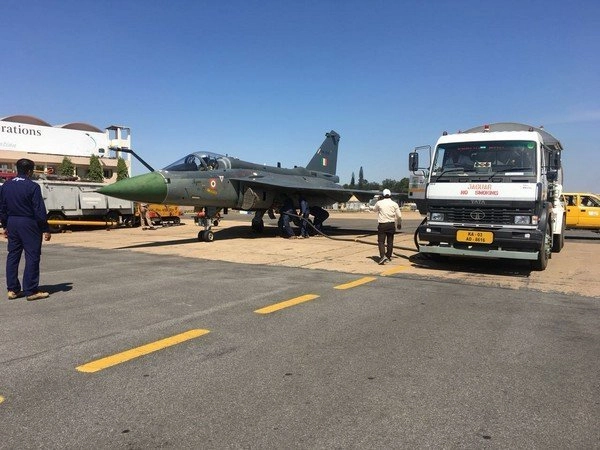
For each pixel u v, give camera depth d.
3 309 6.15
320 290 7.52
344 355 4.38
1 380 3.75
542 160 9.05
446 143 9.49
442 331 5.19
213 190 15.66
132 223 23.53
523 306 6.46
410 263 10.70
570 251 13.24
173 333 5.05
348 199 21.36
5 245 15.58
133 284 8.00
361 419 3.12
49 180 20.94
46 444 2.79
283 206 17.53
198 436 2.88
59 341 4.76
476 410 3.26
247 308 6.23
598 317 5.86
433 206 9.25
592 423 3.08
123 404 3.32
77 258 11.58
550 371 4.00
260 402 3.36
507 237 8.48
